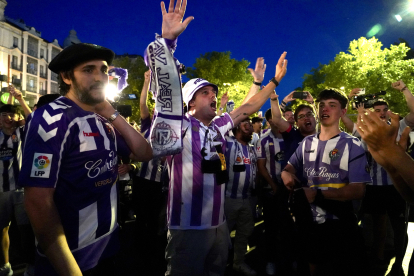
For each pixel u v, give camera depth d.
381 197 3.32
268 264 3.31
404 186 1.25
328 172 2.22
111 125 1.58
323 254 2.11
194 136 2.12
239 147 3.35
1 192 2.95
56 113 1.29
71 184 1.33
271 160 3.84
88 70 1.40
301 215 2.18
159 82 1.74
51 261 1.21
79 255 1.36
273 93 3.32
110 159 1.48
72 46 1.38
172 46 1.76
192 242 2.05
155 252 3.68
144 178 3.75
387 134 1.06
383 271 3.22
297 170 2.52
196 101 2.28
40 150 1.22
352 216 2.11
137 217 3.82
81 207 1.36
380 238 3.40
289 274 3.25
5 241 3.03
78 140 1.33
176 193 2.10
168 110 1.77
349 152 2.14
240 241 3.33
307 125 3.31
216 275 2.21
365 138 1.11
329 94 2.28
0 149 2.94
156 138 1.77
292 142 3.40
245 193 3.29
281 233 3.35
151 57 1.74
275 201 3.44
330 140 2.26
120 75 2.57
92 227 1.40
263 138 3.96
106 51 1.44
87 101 1.41
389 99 25.56
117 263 3.57
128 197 5.34
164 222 3.71
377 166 3.40
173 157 2.13
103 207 1.44
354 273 2.05
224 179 2.13
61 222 1.31
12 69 37.47
